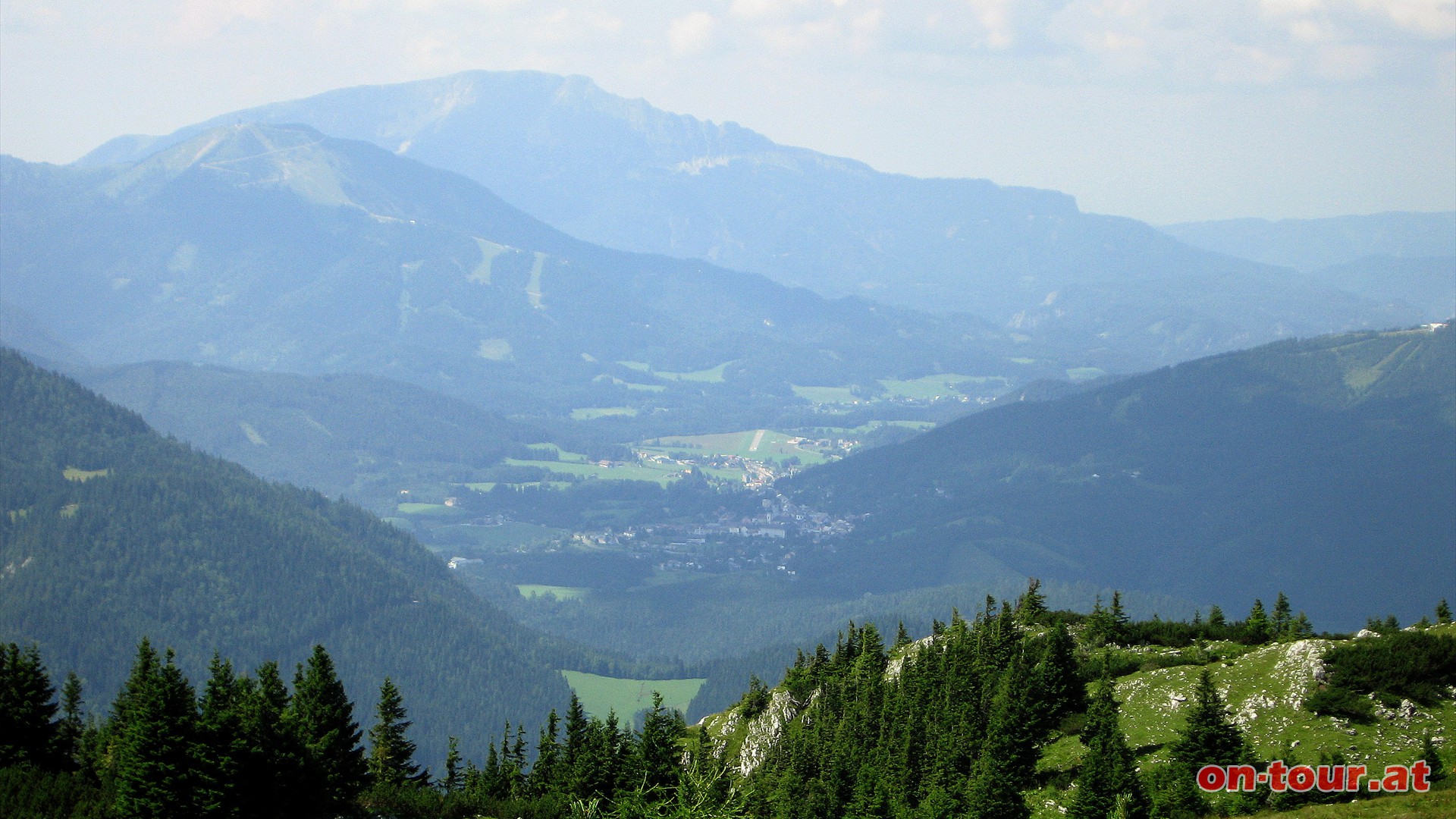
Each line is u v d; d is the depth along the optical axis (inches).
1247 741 3895.2
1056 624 4901.6
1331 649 4099.4
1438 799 3193.9
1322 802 3494.1
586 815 4178.2
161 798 3363.7
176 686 3476.9
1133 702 4416.8
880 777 4574.3
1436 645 3971.5
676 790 4005.9
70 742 4375.0
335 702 4185.5
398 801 4158.5
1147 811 3661.4
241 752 3462.1
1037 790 4153.5
